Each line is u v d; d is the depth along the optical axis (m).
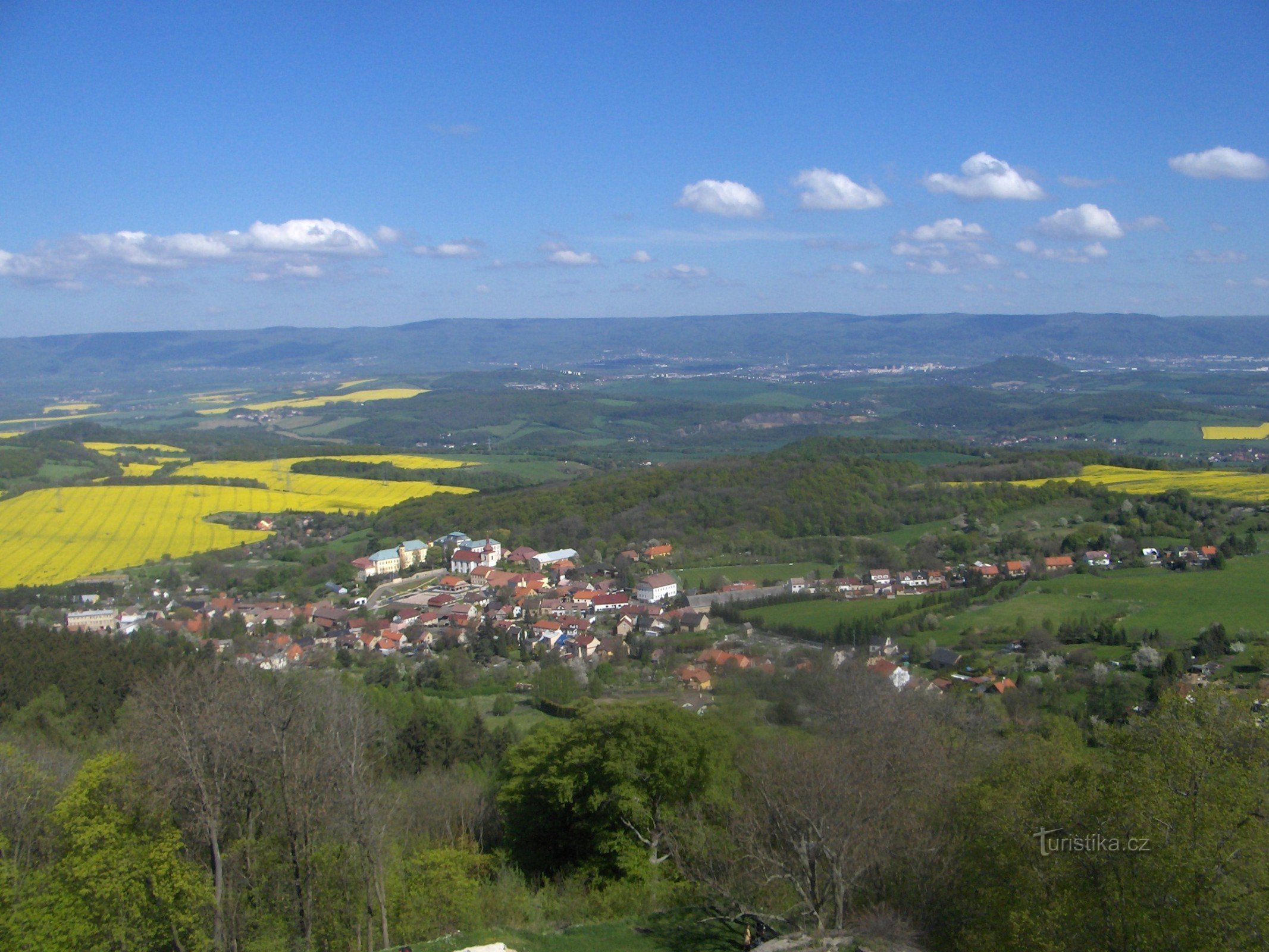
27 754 33.25
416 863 30.48
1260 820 21.20
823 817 25.80
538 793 37.62
